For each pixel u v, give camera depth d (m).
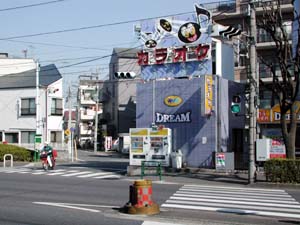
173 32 27.84
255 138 22.53
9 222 10.80
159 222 10.88
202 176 23.66
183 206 13.79
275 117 37.88
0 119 51.91
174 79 27.33
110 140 67.06
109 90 74.94
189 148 26.44
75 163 37.06
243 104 27.52
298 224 10.81
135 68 64.12
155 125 26.62
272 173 20.64
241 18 43.94
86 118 88.88
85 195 16.23
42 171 28.17
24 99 50.97
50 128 51.16
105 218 11.39
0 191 17.48
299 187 19.66
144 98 28.28
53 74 53.47
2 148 37.94
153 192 17.42
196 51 26.89
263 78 39.91
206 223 10.81
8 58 61.66
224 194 16.98
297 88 22.53
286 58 23.39
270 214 12.45
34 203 14.16
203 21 26.98
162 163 25.72
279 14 23.69
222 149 26.33
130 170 25.84
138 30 28.83
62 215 11.82
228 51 28.70
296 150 35.34
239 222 10.95
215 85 26.08
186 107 26.72
